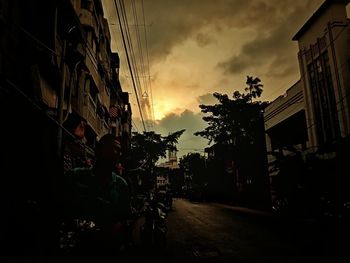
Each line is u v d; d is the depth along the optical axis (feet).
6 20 23.93
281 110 87.92
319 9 69.97
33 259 6.08
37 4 29.53
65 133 31.63
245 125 131.03
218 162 151.74
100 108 67.67
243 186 126.82
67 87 37.81
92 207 5.90
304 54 77.82
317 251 27.76
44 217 6.10
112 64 91.09
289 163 58.23
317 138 72.02
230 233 42.37
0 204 17.04
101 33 67.67
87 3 52.90
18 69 26.20
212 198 159.22
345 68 63.10
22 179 22.47
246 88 133.28
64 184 6.12
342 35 64.75
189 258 26.27
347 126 61.62
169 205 85.20
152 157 151.12
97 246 5.58
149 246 29.35
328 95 68.54
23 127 23.35
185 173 268.82
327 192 49.75
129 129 141.69
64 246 6.01
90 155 47.16
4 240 12.70
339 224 41.81
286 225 50.55
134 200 54.13
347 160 48.19
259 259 25.50
